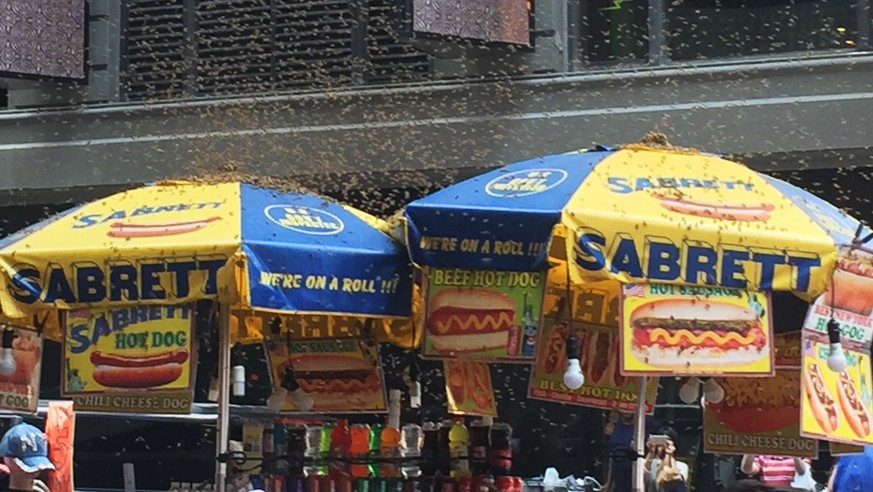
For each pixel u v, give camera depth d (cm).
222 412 554
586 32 1094
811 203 544
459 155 1088
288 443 602
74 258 508
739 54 1062
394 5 1020
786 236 492
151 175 1155
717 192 509
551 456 1012
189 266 497
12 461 586
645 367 477
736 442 639
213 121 1141
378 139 1104
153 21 1173
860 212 1033
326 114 1118
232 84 1153
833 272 500
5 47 1127
